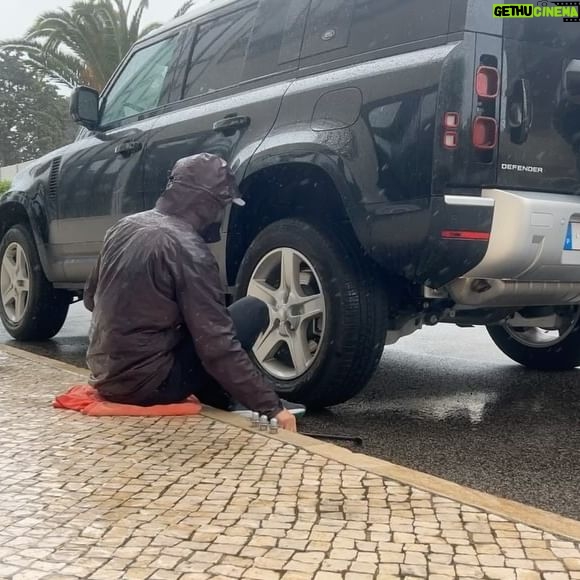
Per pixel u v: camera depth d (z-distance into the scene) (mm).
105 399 3492
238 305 3580
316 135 3752
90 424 3252
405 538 2100
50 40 21969
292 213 4273
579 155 3592
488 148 3303
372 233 3490
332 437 3479
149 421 3303
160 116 5078
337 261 3723
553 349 5312
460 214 3248
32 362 4781
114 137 5422
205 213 3523
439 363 5887
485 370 5566
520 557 1992
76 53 22266
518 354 5555
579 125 3574
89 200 5535
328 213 3998
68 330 7617
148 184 4938
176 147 4727
